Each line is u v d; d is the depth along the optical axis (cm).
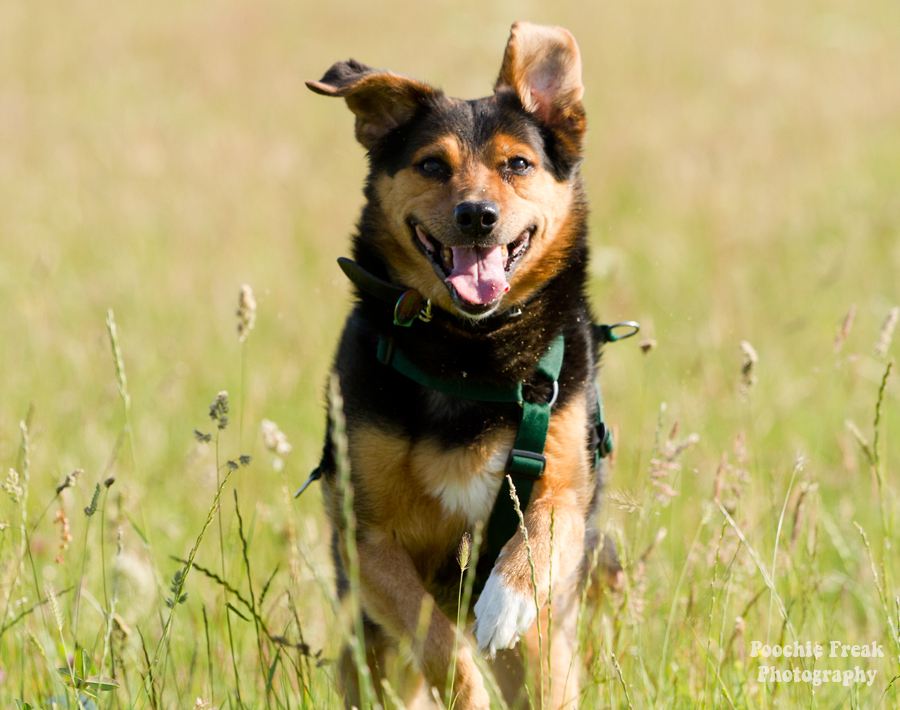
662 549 960
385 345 728
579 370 755
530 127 810
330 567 878
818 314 1543
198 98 3056
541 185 792
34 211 2061
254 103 3002
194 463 1077
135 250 1855
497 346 724
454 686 653
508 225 746
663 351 1424
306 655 671
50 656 657
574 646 781
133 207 2073
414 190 779
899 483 1025
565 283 788
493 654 655
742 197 2150
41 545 955
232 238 1911
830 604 880
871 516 984
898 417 1220
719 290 1641
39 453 1104
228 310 1586
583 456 738
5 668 745
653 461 740
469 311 714
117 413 1250
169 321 1553
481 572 748
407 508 724
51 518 1009
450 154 775
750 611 776
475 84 3027
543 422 710
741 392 794
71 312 1584
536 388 726
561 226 810
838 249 1778
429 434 712
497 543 738
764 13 4300
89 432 1141
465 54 3484
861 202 2100
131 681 730
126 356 1405
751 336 1462
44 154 2455
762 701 653
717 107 2941
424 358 716
